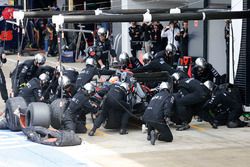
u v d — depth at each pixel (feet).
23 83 61.11
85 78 59.16
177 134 54.49
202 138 52.75
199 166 42.98
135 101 55.67
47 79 58.13
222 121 58.29
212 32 78.13
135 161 44.42
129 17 51.70
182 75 57.06
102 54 72.49
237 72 63.10
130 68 62.69
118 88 53.62
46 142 50.24
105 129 57.11
